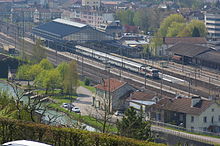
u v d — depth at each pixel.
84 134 82.19
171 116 199.62
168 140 168.75
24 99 169.88
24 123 87.25
